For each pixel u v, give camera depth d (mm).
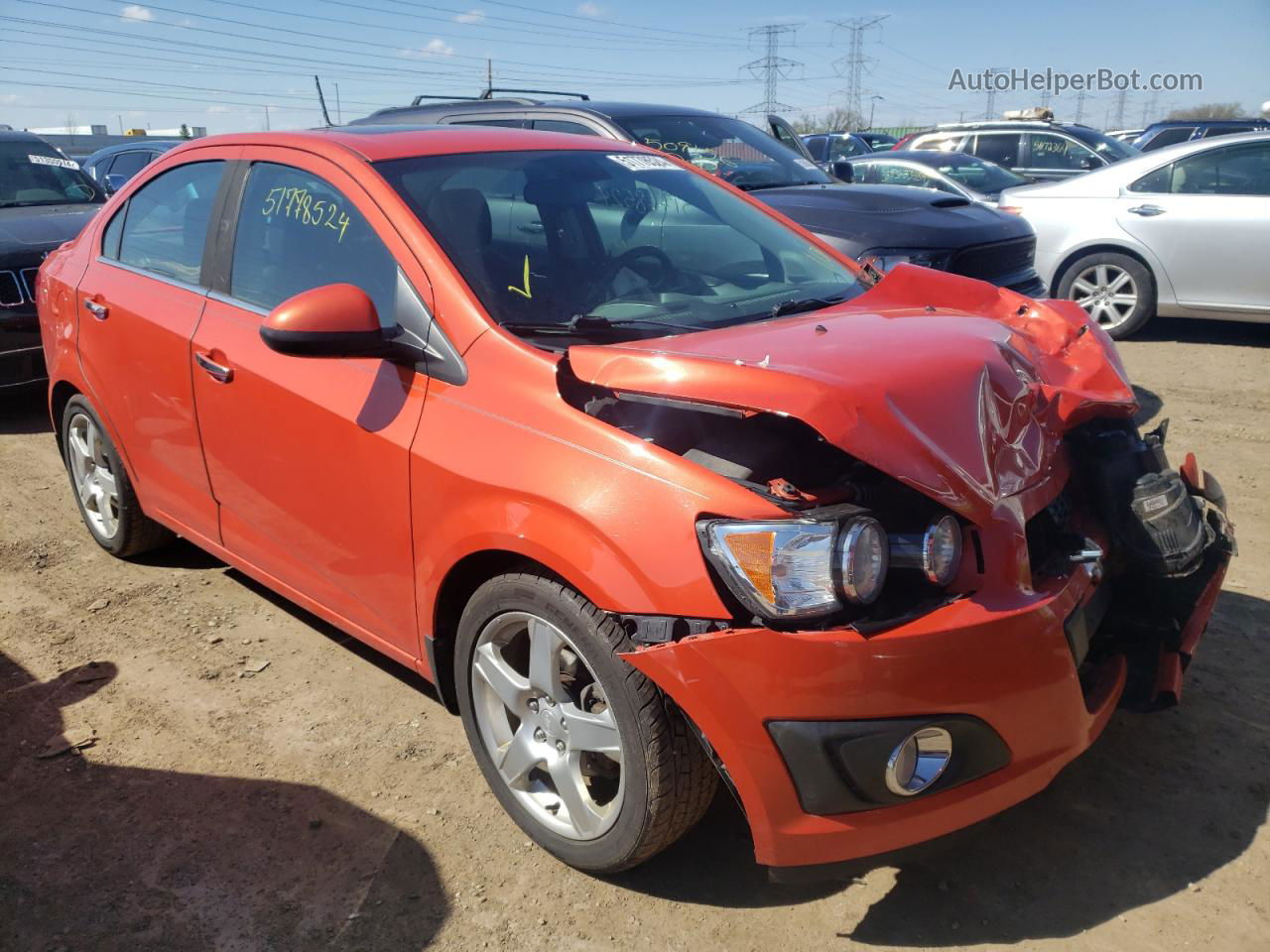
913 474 2197
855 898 2566
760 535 2137
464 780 3041
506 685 2654
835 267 3664
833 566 2094
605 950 2422
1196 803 2861
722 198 3807
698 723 2203
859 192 6848
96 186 8352
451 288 2795
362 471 2881
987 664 2195
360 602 3107
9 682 3600
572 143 3684
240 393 3266
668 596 2215
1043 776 2365
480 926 2496
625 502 2293
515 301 2842
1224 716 3234
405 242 2922
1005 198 8961
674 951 2416
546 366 2559
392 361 2844
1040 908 2514
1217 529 2988
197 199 3730
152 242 3930
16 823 2875
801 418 2162
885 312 2979
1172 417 6289
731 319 3055
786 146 8602
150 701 3465
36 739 3270
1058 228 8523
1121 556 2732
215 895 2600
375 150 3219
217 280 3533
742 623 2176
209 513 3678
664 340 2670
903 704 2131
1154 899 2531
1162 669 2797
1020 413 2557
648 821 2391
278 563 3422
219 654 3760
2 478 5648
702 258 3406
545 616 2469
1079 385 2871
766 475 2389
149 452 3895
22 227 6742
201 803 2947
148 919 2521
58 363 4352
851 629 2129
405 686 3551
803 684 2113
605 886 2627
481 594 2639
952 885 2602
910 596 2273
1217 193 7930
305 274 3201
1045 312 3191
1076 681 2377
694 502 2229
